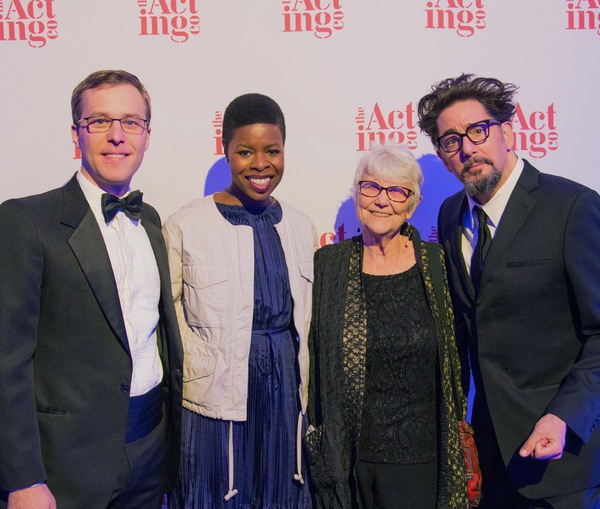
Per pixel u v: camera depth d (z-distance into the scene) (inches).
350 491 72.3
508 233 69.3
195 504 71.9
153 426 66.6
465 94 72.2
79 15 89.3
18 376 56.0
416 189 74.0
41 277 58.7
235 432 72.3
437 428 71.2
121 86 64.5
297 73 90.6
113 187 66.1
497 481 75.9
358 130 91.5
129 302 63.6
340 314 72.2
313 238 81.0
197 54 90.0
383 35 90.5
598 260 65.5
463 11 90.7
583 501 68.4
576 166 92.7
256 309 72.6
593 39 91.2
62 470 59.1
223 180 91.6
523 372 69.9
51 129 90.6
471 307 73.7
